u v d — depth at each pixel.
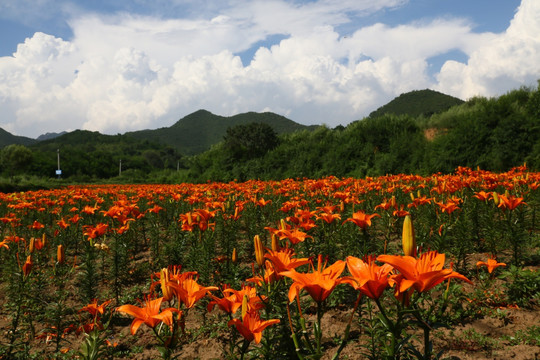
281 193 9.32
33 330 3.90
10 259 5.51
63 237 7.12
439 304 3.71
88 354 2.27
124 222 5.46
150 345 3.64
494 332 3.37
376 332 2.25
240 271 5.05
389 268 1.50
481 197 5.48
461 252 4.63
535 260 4.95
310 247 4.58
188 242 6.85
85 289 4.59
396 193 8.73
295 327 2.48
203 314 4.00
